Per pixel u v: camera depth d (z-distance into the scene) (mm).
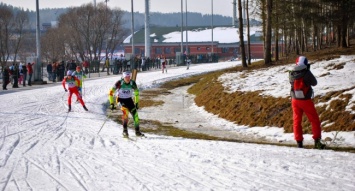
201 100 23062
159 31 115062
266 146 10742
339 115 13773
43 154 10234
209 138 14367
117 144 11602
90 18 65625
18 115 18125
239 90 20562
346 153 9422
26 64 39500
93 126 15500
